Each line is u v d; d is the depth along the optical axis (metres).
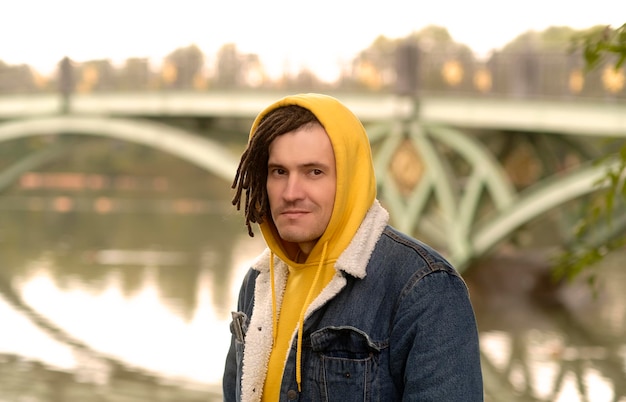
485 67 15.19
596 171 14.00
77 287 17.84
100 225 30.70
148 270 20.34
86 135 19.86
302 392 1.72
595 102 14.27
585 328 14.14
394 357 1.67
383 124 15.91
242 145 18.48
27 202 39.94
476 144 15.41
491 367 11.75
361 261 1.70
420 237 18.42
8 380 10.95
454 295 1.66
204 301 16.48
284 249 1.84
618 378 11.21
